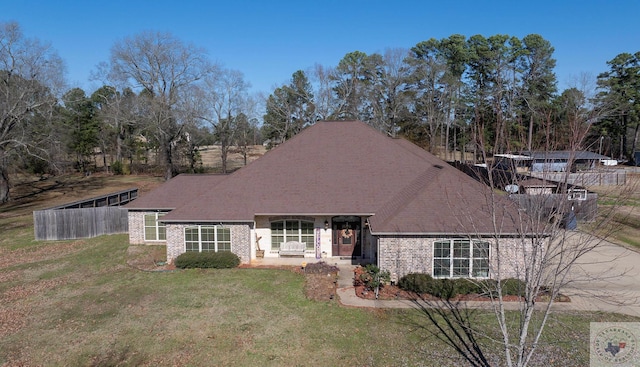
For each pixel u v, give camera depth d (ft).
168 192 87.71
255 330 47.47
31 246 86.99
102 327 48.60
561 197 30.91
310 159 80.43
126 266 71.67
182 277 65.16
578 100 111.04
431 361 40.83
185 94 176.14
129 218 85.92
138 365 40.60
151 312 52.49
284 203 73.05
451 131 243.81
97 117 220.43
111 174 216.74
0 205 136.56
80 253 80.94
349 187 75.36
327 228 74.79
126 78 170.71
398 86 209.97
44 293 59.52
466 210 55.16
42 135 153.69
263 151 298.15
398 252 60.29
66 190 165.99
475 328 47.09
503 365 39.83
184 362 41.06
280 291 59.00
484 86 209.67
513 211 56.95
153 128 178.91
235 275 65.87
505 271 58.08
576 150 31.37
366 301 55.16
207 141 227.40
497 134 41.98
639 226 91.81
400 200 68.69
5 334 47.06
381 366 40.14
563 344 43.24
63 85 147.02
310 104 215.51
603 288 58.03
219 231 71.87
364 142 82.69
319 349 43.29
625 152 209.77
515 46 203.31
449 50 214.28
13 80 134.31
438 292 55.88
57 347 44.09
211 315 51.44
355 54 218.59
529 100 180.55
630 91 197.88
